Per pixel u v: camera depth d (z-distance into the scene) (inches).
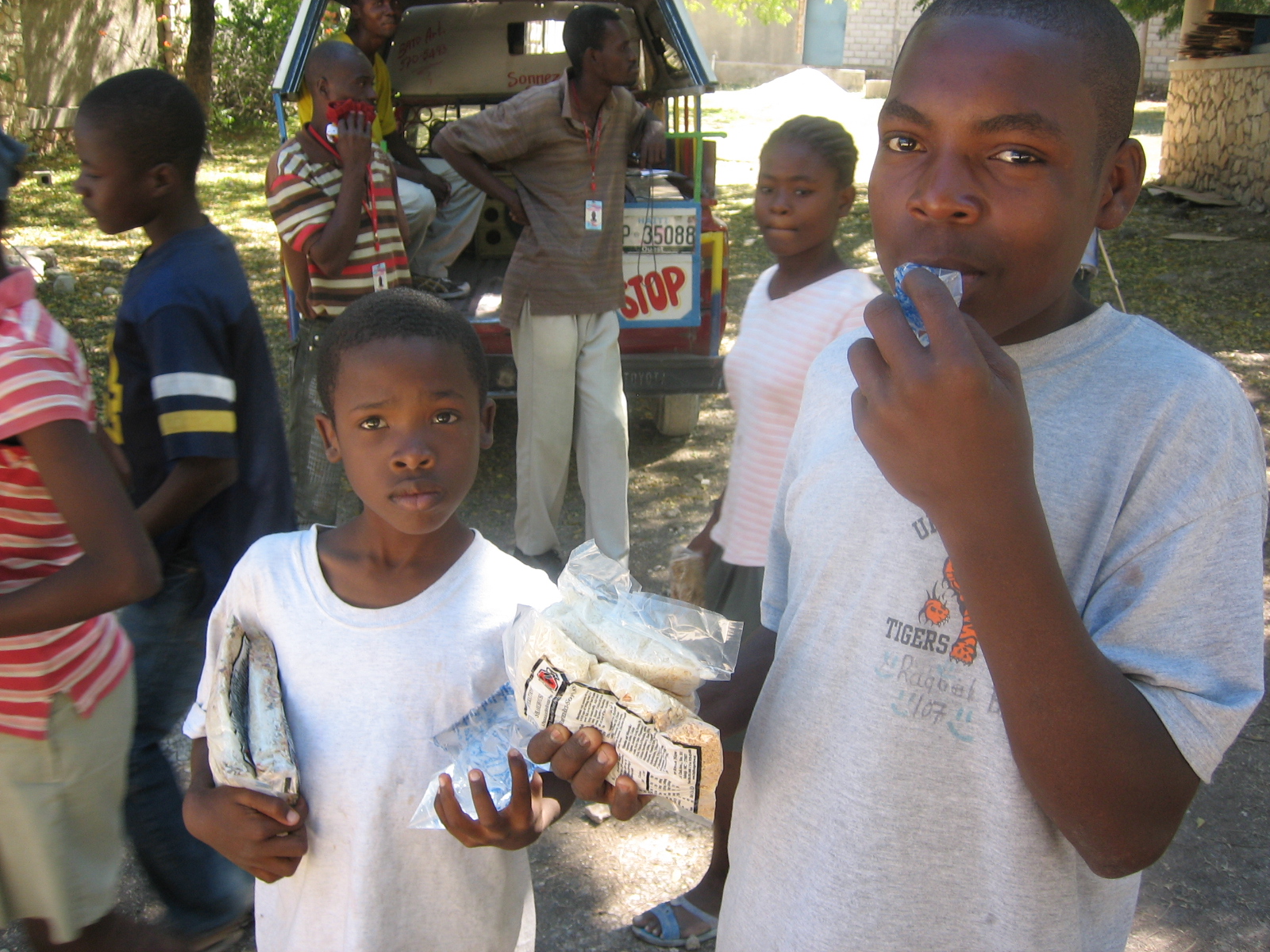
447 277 219.5
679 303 188.9
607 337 164.4
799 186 98.3
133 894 105.0
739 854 53.7
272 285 353.1
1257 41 488.1
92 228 413.7
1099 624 41.8
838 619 48.3
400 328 57.7
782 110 812.0
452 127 157.2
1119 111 40.2
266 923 63.7
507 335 190.9
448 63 241.0
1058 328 44.9
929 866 46.1
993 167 39.5
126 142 87.3
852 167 100.5
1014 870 44.4
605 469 166.7
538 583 63.6
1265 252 395.5
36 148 538.0
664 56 246.4
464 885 60.4
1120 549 42.0
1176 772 38.7
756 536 98.7
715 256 191.8
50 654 68.8
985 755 44.4
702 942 99.7
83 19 564.7
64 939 74.5
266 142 642.2
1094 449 42.9
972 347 34.3
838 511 48.6
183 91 90.9
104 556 62.1
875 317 36.3
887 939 46.7
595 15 148.6
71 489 61.7
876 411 36.4
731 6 700.7
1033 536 35.1
